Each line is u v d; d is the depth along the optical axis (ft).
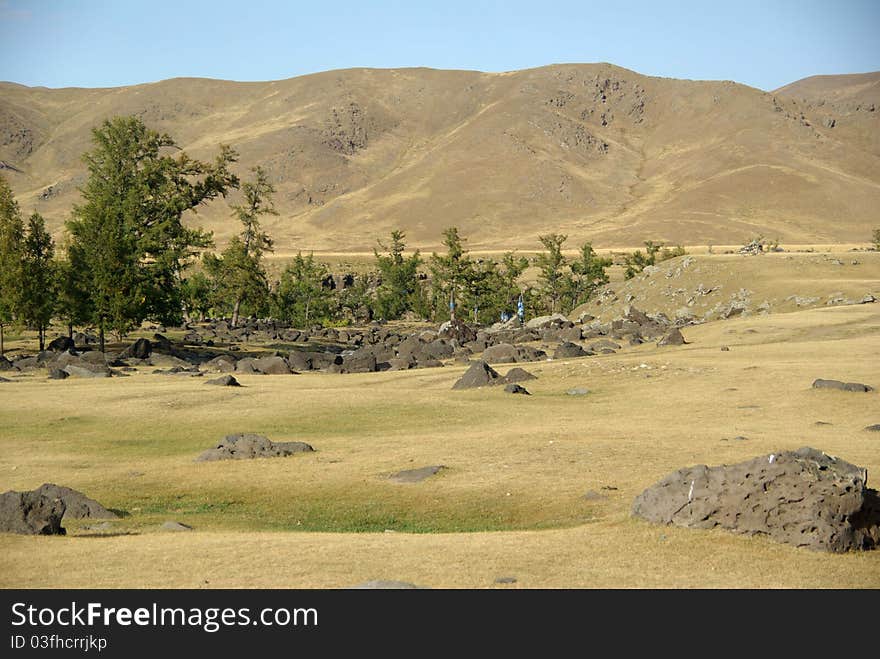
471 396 155.02
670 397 145.18
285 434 125.18
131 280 272.51
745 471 63.36
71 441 122.52
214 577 51.57
